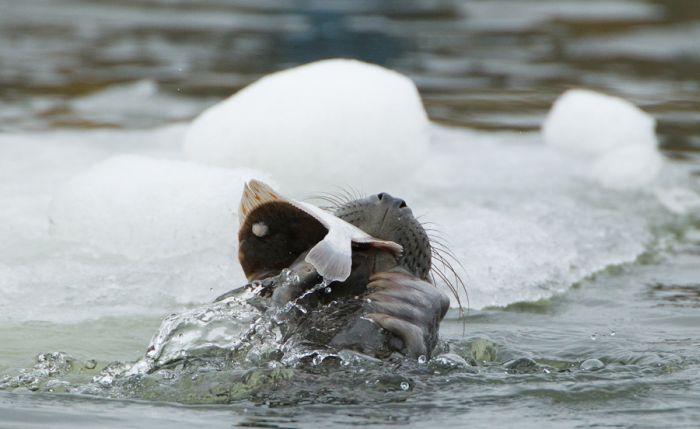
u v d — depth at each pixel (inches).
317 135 1248.8
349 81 1300.4
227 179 1157.1
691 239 1317.7
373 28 2576.3
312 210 731.4
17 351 854.5
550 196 1395.2
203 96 1913.1
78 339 890.1
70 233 1131.3
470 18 2751.0
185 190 1141.1
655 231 1331.2
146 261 1087.0
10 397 733.3
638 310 1027.9
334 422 667.4
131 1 2918.3
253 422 668.7
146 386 748.0
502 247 1156.5
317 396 711.7
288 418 675.4
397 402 706.8
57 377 784.3
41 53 2250.2
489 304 1029.8
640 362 838.5
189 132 1316.4
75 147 1513.3
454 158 1546.5
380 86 1312.7
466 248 1139.3
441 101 1918.1
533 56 2314.2
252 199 756.0
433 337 776.3
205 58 2219.5
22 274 1036.5
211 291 1023.0
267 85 1302.9
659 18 2731.3
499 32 2571.4
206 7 2849.4
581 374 791.1
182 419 681.0
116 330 918.4
